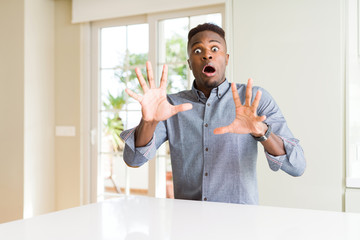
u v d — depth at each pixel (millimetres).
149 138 1025
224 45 1143
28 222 768
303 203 2135
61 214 844
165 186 2916
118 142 3137
